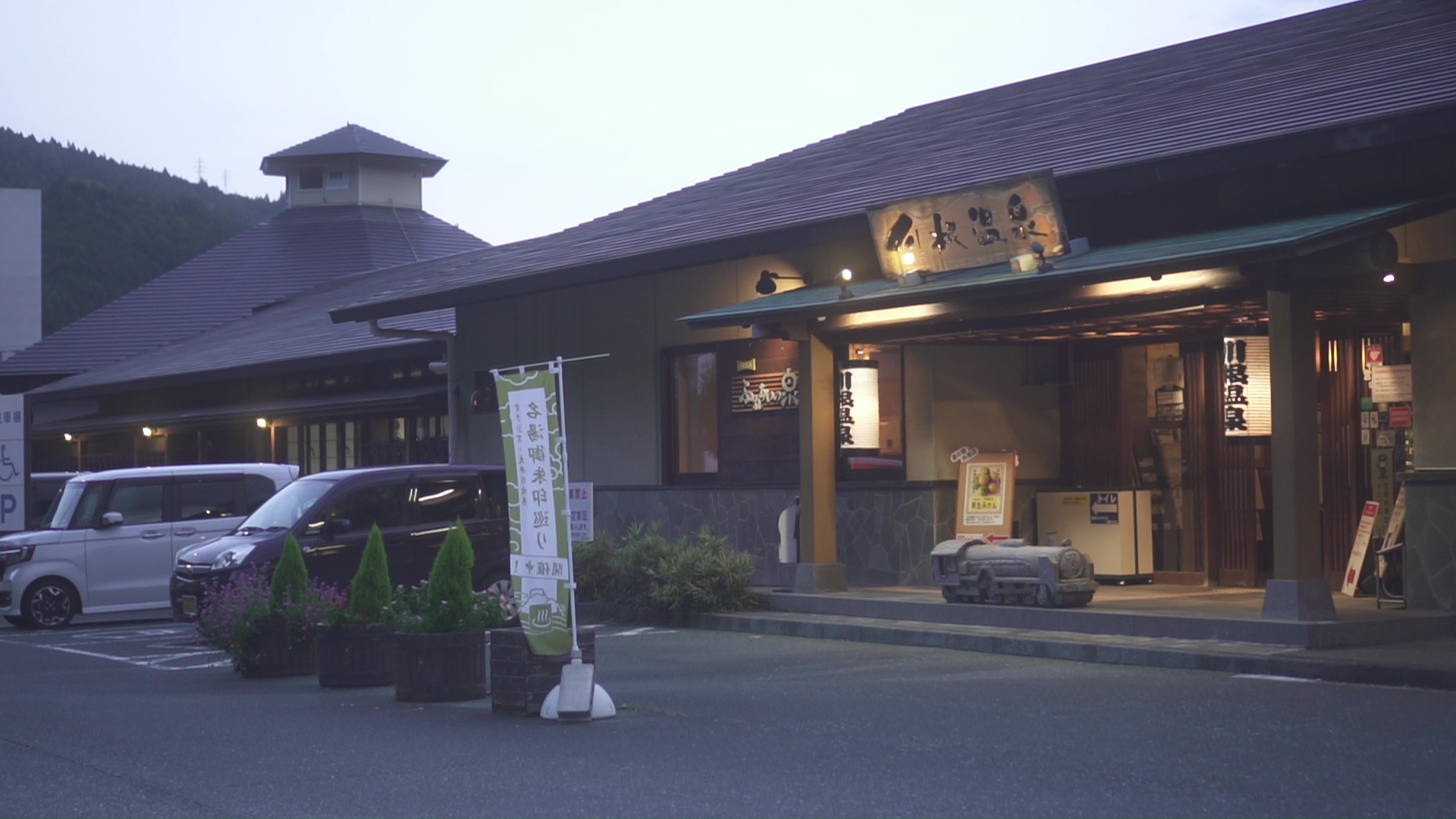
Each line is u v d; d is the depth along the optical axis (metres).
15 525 20.25
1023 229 13.30
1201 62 18.17
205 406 34.09
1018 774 7.48
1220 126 13.73
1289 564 11.74
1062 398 17.56
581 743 8.76
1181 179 13.26
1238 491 15.84
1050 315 14.32
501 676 10.20
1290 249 10.88
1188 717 9.05
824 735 8.82
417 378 27.66
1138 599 14.47
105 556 18.75
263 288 43.88
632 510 20.52
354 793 7.36
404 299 22.75
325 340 29.38
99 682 12.68
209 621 13.07
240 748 8.83
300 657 12.91
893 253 14.62
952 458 16.75
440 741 8.95
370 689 11.87
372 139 49.56
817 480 15.82
